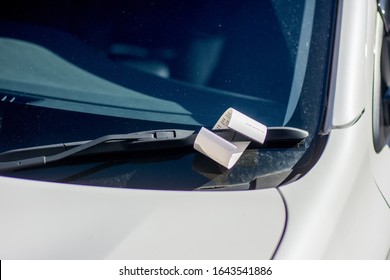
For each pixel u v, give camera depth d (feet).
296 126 3.16
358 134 3.07
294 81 3.32
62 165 2.97
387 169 3.43
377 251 3.04
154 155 2.99
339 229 2.74
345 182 2.86
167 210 2.70
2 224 2.68
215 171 2.95
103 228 2.62
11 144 3.18
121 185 2.91
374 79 3.48
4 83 3.48
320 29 3.41
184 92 3.40
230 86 3.39
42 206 2.75
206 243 2.56
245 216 2.67
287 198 2.75
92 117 3.27
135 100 3.37
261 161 2.99
